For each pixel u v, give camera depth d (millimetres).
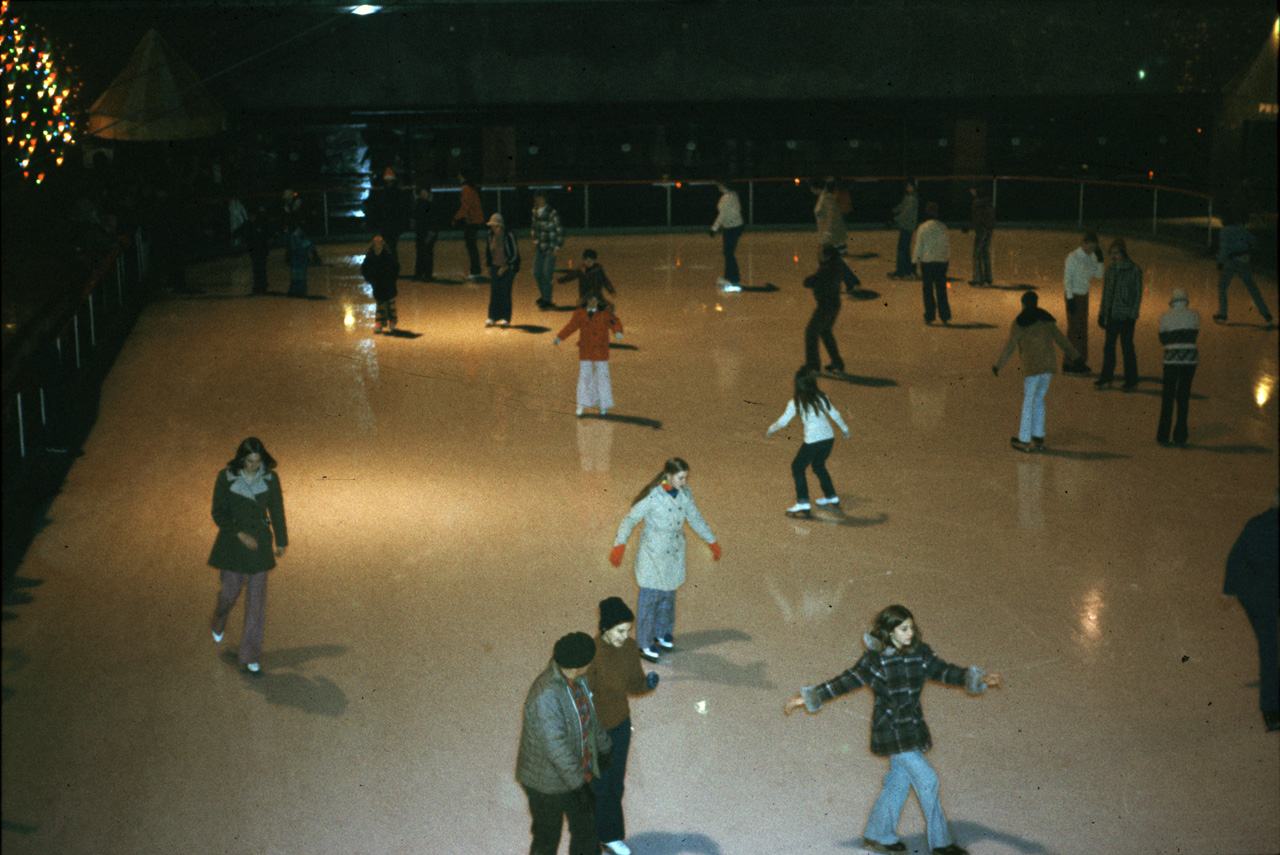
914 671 5297
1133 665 7203
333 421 12312
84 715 6539
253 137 24500
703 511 9867
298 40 24047
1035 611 7953
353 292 19672
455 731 6453
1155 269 20766
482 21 24859
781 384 13828
